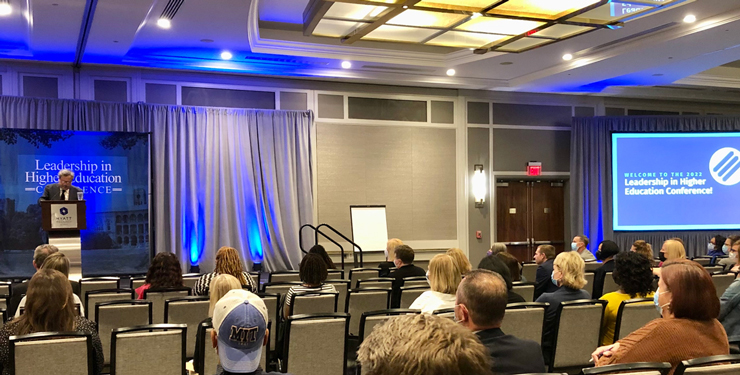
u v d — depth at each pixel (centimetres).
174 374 345
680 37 861
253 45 945
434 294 396
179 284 513
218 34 869
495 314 229
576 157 1287
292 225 1091
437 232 1216
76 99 968
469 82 1186
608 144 1287
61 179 705
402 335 100
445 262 397
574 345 401
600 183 1282
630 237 1283
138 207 961
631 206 1280
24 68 955
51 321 298
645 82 1223
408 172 1198
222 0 715
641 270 393
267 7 880
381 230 1139
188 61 1006
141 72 1027
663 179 1286
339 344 386
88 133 935
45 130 911
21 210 892
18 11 738
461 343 98
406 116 1202
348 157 1156
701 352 240
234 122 1070
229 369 195
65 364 297
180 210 1018
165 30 845
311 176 1122
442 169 1224
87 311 493
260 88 1104
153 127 1014
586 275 632
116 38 841
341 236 1100
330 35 800
